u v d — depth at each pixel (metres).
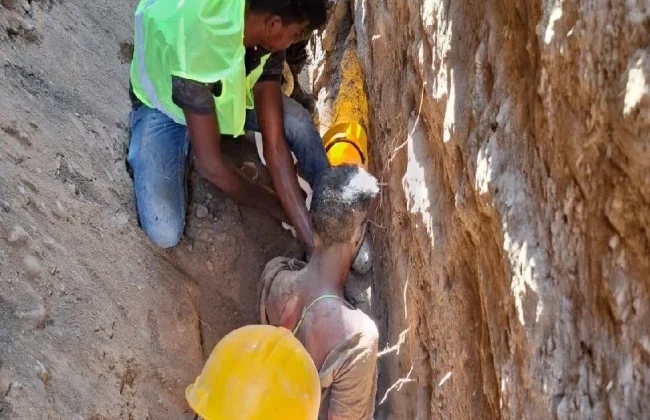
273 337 1.75
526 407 1.12
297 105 2.43
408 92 1.94
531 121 1.14
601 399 0.94
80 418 1.65
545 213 1.09
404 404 2.04
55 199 1.97
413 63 1.85
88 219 2.04
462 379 1.53
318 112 2.93
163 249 2.22
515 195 1.17
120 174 2.28
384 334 2.27
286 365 1.73
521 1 1.16
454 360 1.57
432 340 1.74
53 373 1.66
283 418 1.71
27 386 1.57
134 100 2.39
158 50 1.93
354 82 2.59
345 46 2.84
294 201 2.21
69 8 2.59
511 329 1.17
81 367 1.75
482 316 1.38
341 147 2.41
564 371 1.02
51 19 2.45
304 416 1.73
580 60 0.95
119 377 1.84
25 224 1.82
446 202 1.60
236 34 1.80
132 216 2.22
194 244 2.31
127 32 2.85
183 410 1.99
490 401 1.35
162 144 2.25
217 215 2.39
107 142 2.33
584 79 0.95
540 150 1.10
